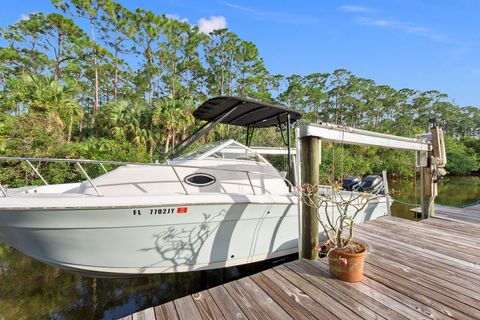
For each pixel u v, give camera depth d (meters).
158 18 21.17
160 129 14.45
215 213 2.94
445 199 11.23
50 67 23.23
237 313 1.94
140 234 2.69
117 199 2.53
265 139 13.08
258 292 2.22
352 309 1.92
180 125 14.23
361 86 47.41
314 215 2.88
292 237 3.61
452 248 3.14
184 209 2.76
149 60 23.27
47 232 2.51
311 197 2.91
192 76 26.34
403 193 13.40
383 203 4.98
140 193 2.91
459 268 2.59
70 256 2.64
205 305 2.06
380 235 3.66
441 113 51.34
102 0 19.36
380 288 2.22
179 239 2.86
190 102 16.59
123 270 2.77
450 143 28.20
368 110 45.84
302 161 2.97
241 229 3.18
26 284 3.95
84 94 25.61
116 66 22.28
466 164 24.22
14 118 9.91
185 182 3.20
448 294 2.10
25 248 2.73
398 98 47.88
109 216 2.53
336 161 15.01
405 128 40.31
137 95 24.14
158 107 14.23
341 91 45.84
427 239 3.48
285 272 2.57
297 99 35.94
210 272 4.14
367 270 2.56
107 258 2.70
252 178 3.60
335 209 4.01
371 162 20.84
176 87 24.33
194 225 2.88
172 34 22.67
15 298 3.61
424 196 5.04
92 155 10.08
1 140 8.73
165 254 2.84
